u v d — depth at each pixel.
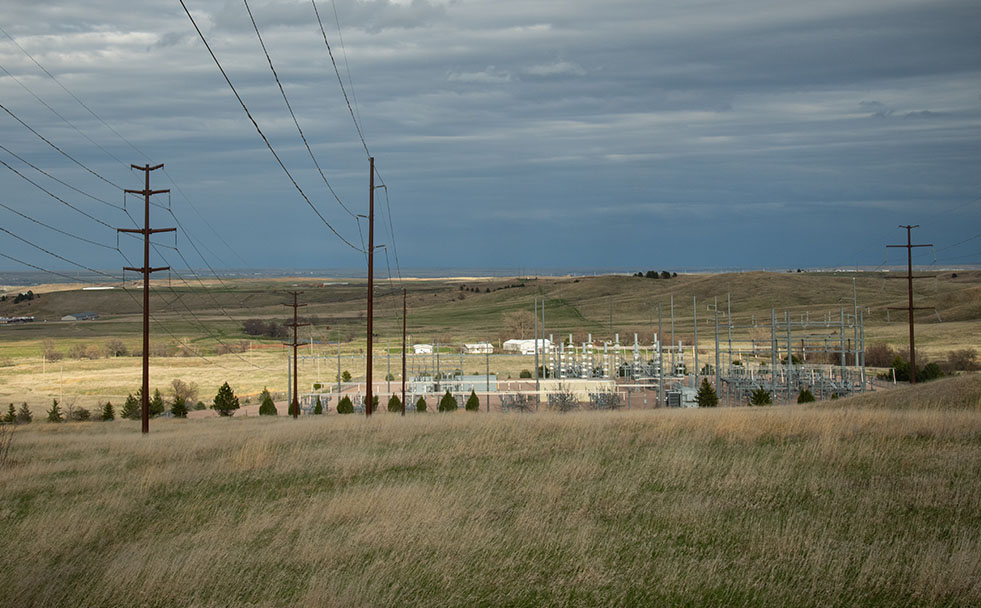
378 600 10.05
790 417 23.30
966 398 28.38
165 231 38.00
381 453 20.72
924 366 73.12
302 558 11.70
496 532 12.73
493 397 66.88
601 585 10.59
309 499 15.67
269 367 114.81
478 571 11.11
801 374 62.66
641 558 11.63
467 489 15.74
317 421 33.69
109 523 14.03
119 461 21.30
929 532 12.26
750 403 51.75
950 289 194.75
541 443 21.30
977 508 13.30
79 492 17.16
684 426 23.09
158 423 44.62
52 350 132.62
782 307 177.88
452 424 26.38
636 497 15.02
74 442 27.67
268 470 18.75
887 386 64.19
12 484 18.05
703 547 12.08
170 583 10.68
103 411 63.94
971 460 16.78
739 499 14.59
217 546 12.45
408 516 13.73
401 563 11.41
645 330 150.00
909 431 20.47
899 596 9.96
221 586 10.66
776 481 15.62
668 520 13.45
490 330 174.88
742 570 11.01
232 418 48.97
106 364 118.19
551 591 10.43
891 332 120.19
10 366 115.38
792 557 11.44
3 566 11.51
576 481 16.34
